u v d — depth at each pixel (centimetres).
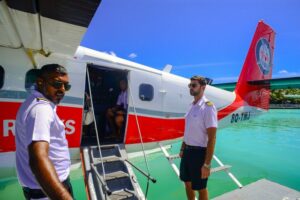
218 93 676
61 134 144
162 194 497
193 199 297
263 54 868
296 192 384
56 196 100
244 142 1130
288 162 750
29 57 327
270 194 376
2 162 321
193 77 289
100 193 285
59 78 143
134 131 451
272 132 1491
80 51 380
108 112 458
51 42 275
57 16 201
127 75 441
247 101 784
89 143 402
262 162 748
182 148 314
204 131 272
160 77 507
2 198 402
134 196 287
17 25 222
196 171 272
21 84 325
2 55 312
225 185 543
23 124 126
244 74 780
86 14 196
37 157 106
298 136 1319
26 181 136
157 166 679
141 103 464
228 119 702
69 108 361
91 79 490
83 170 321
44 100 131
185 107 553
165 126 516
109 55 428
